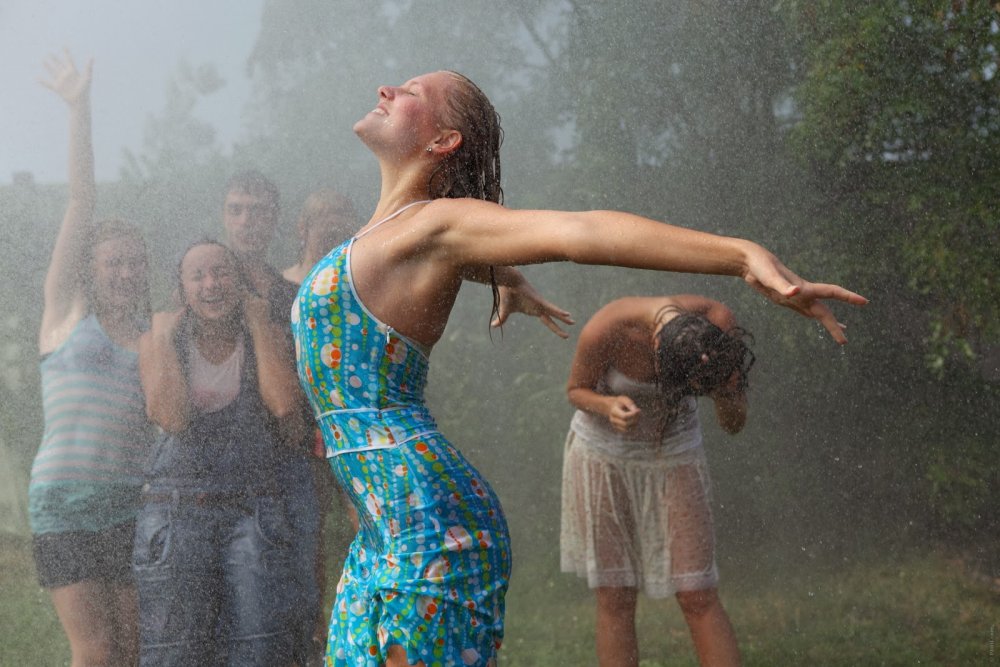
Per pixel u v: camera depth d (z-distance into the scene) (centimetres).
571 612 294
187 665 231
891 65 309
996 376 305
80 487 233
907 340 309
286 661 238
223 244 256
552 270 312
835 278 313
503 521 161
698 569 236
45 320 246
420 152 170
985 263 308
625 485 239
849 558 298
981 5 304
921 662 267
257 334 249
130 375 240
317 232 271
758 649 277
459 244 149
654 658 273
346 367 155
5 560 266
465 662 150
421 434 155
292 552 241
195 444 237
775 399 305
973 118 310
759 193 313
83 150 280
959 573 294
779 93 312
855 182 313
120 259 254
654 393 237
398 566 151
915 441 301
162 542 232
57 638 262
